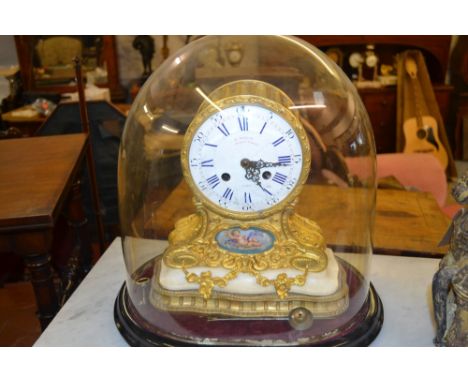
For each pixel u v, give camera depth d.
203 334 1.31
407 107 4.04
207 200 1.33
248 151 1.27
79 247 2.29
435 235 2.04
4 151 2.09
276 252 1.37
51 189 1.64
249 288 1.36
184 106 1.57
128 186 1.57
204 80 1.59
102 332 1.43
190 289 1.38
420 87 4.09
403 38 4.07
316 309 1.35
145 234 1.72
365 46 4.29
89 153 2.49
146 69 4.14
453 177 4.06
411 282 1.64
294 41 1.61
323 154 1.61
